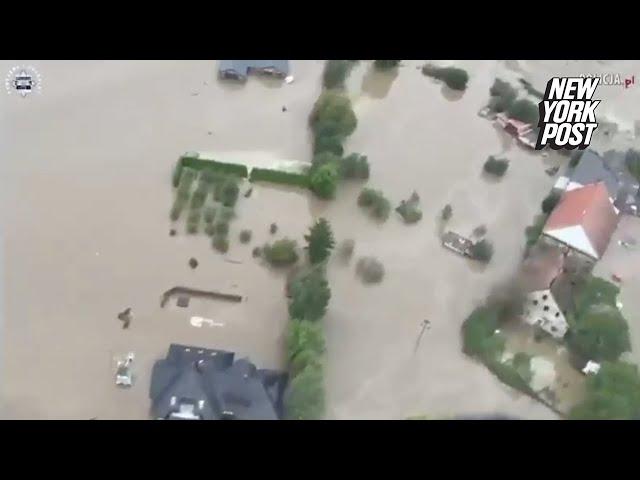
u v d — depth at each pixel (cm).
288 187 12556
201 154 12794
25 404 9969
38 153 12462
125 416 10044
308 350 10269
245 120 13438
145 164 12556
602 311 11119
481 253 11988
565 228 12069
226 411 9762
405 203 12500
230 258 11638
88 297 10981
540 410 10662
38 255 11306
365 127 13625
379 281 11619
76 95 13325
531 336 11325
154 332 10788
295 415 9831
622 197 12888
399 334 11150
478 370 10938
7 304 10775
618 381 10419
